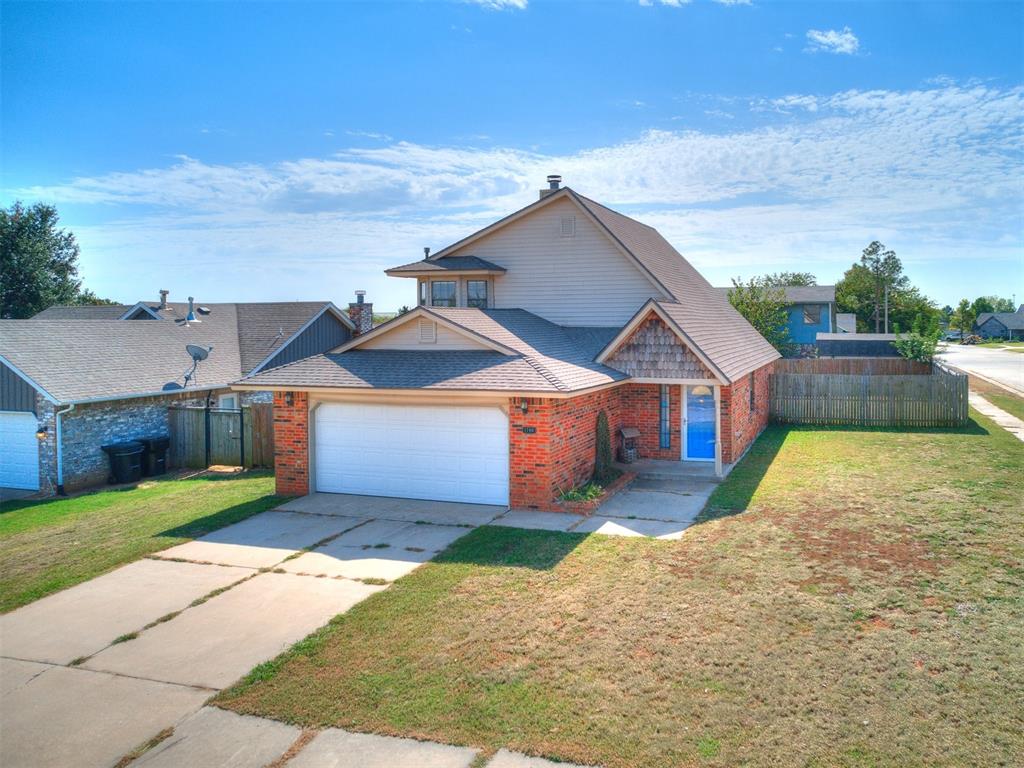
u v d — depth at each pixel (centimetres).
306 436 1563
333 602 940
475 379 1405
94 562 1145
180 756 618
